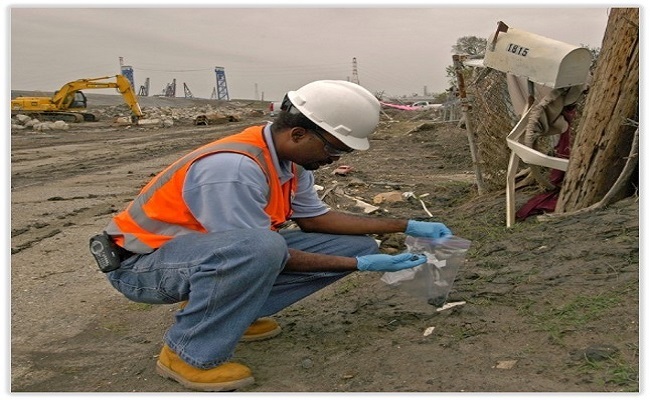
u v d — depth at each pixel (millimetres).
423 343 2777
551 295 3012
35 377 2904
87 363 3033
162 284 2621
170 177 2598
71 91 28922
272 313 2928
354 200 6684
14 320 3732
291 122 2572
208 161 2525
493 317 2914
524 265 3467
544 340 2611
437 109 25297
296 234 3098
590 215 4008
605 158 4195
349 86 2639
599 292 2924
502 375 2391
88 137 20812
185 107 54062
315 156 2617
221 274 2451
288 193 2801
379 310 3225
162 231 2625
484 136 5812
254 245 2436
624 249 3305
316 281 2906
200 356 2535
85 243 5613
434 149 12336
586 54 4375
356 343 2893
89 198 8211
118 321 3635
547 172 5281
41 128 24016
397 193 6684
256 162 2543
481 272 3504
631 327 2553
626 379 2217
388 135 17891
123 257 2719
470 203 5738
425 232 3109
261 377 2658
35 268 4867
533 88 4727
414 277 3199
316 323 3201
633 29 4055
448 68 15516
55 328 3578
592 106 4266
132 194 8453
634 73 4062
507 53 4629
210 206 2479
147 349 3131
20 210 7379
